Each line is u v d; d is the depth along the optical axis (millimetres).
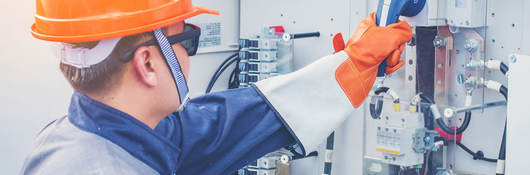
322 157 1979
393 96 1651
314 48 1954
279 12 2053
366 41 1128
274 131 1089
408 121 1638
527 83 1301
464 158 1690
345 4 1828
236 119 1072
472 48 1521
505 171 1393
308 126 1095
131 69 848
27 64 1792
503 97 1548
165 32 880
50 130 923
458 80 1604
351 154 1874
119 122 856
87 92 859
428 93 1652
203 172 1080
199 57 2105
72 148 838
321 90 1119
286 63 1967
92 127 850
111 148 834
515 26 1478
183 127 1056
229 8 2178
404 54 1692
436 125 1710
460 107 1594
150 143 880
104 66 830
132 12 824
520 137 1338
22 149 1820
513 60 1329
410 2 1177
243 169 2049
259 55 1987
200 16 2051
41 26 864
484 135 1626
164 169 912
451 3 1549
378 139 1730
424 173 1695
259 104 1105
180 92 918
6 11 1742
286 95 1112
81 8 817
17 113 1795
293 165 2092
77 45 826
